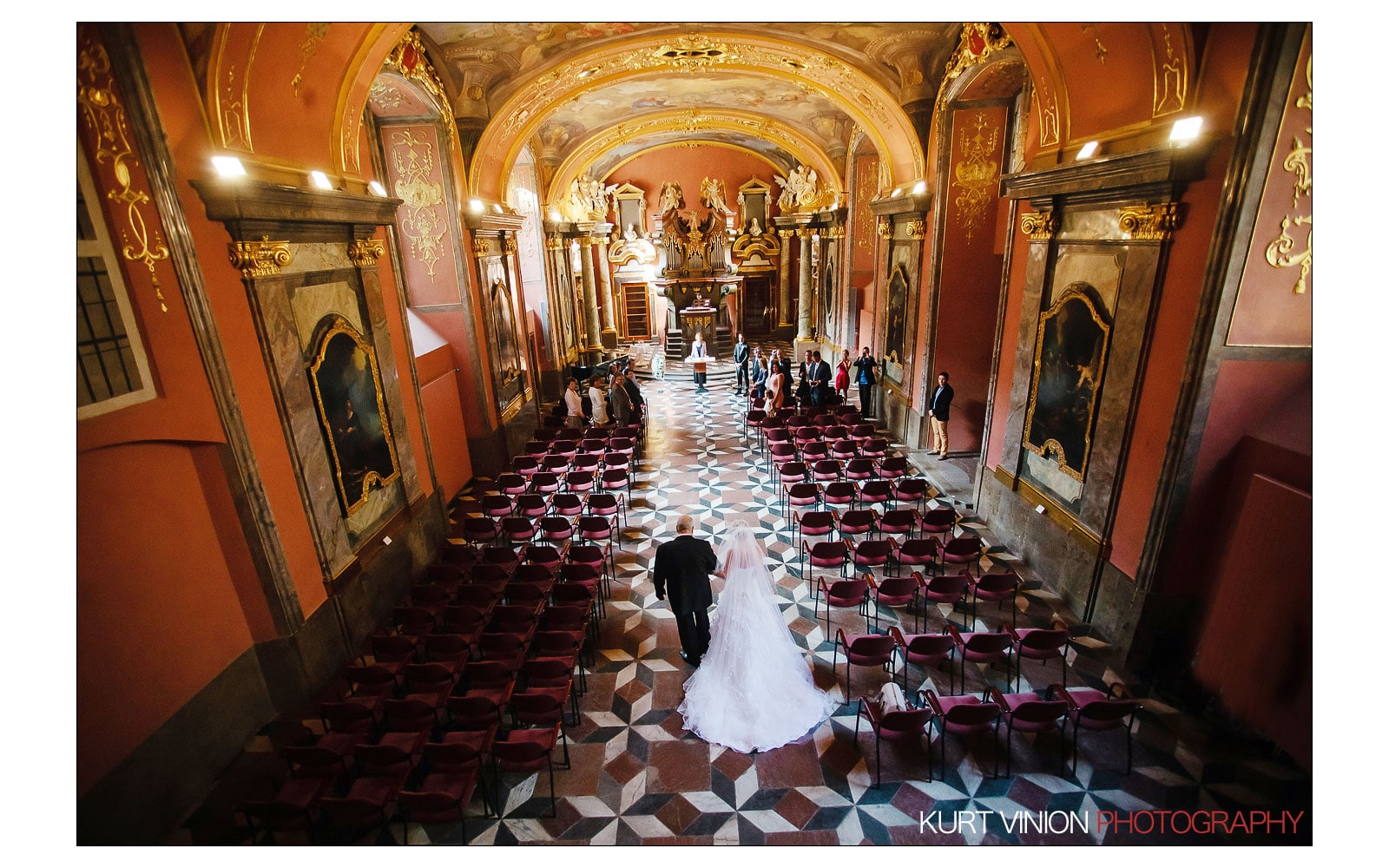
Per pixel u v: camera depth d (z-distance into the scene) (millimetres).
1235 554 5172
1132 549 6082
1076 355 6879
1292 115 4465
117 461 4469
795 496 8828
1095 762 4992
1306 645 4547
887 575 7883
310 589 5996
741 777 5012
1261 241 4789
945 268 11398
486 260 11867
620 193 24734
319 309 6422
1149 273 5691
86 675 4141
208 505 5250
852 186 17531
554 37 9875
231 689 5316
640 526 9656
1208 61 5016
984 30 8914
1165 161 5152
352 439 6875
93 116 4207
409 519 8055
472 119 10703
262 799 4867
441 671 5375
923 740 5332
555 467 10430
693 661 6227
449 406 10898
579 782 5023
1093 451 6617
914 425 12609
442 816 4320
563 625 6207
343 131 7027
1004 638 5469
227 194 4941
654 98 15406
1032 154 7609
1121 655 6148
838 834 4488
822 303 21438
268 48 5555
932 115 11008
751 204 25156
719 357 24078
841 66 10844
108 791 4211
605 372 18766
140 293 4562
